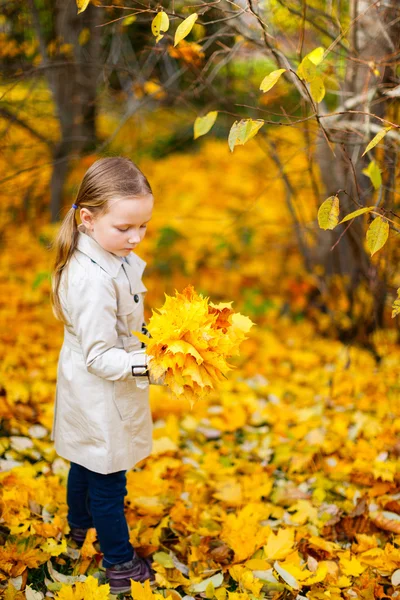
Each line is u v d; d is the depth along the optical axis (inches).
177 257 204.5
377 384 145.9
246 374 156.3
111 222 77.5
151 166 259.6
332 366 156.3
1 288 179.6
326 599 85.2
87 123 176.4
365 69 119.8
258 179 254.5
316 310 181.9
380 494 108.7
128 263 84.7
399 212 126.0
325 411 137.5
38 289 179.9
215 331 75.2
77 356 83.4
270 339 171.8
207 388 73.7
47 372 145.3
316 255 168.1
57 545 90.8
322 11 114.7
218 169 285.6
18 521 93.8
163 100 163.8
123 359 78.4
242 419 134.5
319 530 99.9
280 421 134.3
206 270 205.6
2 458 113.6
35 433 120.6
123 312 83.3
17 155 186.7
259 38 118.2
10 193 175.3
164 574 89.0
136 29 149.9
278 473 117.8
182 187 266.8
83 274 79.5
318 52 76.5
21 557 86.7
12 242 193.9
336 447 123.2
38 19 143.2
